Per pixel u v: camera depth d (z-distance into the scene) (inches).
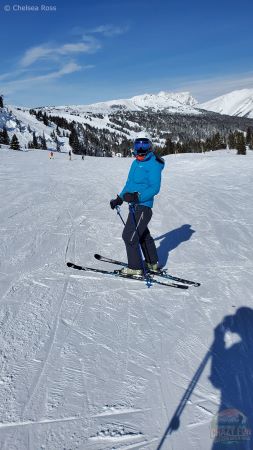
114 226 279.4
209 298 155.1
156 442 84.1
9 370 106.4
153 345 120.3
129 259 171.5
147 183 162.4
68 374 105.5
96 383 102.1
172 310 144.3
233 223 288.0
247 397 97.3
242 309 145.4
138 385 101.5
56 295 156.3
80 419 89.9
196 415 91.4
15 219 299.1
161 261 203.3
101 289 163.2
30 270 185.3
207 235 253.9
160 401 95.7
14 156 1696.6
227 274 182.7
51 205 366.6
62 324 132.6
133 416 91.0
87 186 537.6
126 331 128.5
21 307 144.6
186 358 113.6
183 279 174.4
